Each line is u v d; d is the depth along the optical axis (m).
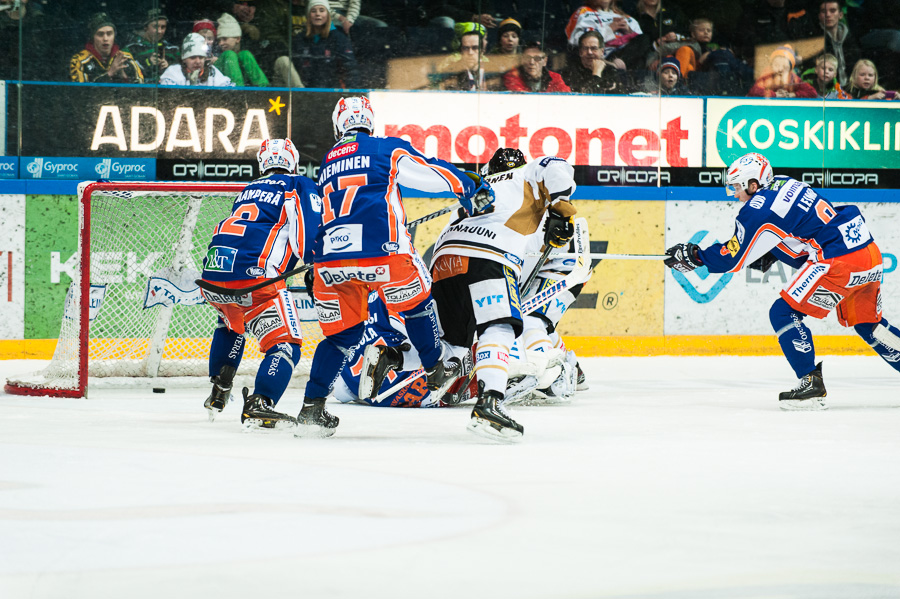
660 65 19.42
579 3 19.23
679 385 13.37
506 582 3.86
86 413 9.72
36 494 5.37
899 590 3.83
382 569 4.00
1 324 17.02
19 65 17.64
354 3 18.73
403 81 18.95
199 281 8.63
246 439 7.71
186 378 13.12
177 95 18.27
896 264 19.61
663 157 19.44
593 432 8.30
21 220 17.09
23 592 3.64
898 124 19.97
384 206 7.68
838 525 4.81
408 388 10.45
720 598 3.72
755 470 6.32
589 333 18.67
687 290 18.95
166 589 3.71
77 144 17.92
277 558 4.14
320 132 18.78
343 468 6.28
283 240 8.72
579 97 19.27
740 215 10.55
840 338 19.44
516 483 5.81
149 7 18.08
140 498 5.28
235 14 18.41
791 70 19.80
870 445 7.53
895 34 19.95
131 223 14.55
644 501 5.31
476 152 19.16
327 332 7.93
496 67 19.14
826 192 19.78
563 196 7.87
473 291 7.80
